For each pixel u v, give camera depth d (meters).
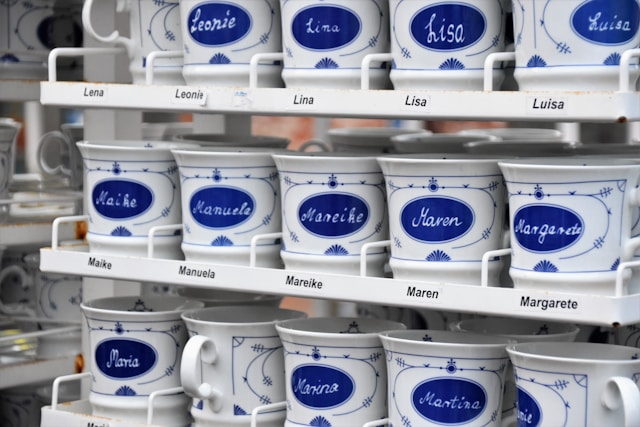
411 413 1.24
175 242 1.43
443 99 1.17
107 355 1.45
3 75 1.78
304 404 1.31
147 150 1.40
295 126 2.77
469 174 1.19
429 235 1.21
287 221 1.30
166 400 1.45
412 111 1.19
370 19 1.28
